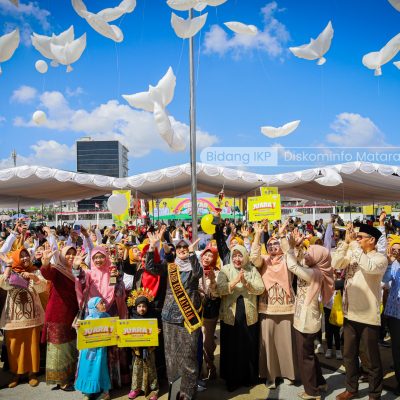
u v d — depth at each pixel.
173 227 13.09
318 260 4.05
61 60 4.21
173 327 3.93
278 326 4.41
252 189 16.73
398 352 4.08
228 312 4.34
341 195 20.16
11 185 14.36
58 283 4.32
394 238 4.69
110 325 4.03
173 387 3.51
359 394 4.09
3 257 4.51
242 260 4.35
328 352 5.26
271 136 5.42
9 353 4.45
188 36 3.86
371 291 3.83
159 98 3.81
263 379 4.53
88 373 3.99
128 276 5.34
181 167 12.22
